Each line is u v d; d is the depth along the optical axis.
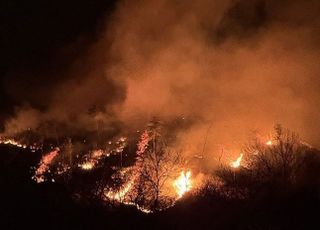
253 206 19.67
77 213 18.48
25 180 24.06
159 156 25.08
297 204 19.30
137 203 21.62
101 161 28.62
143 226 18.30
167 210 20.73
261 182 21.66
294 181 21.44
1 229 16.48
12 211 18.16
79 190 21.81
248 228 17.81
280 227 17.55
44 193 20.92
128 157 29.22
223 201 21.09
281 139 24.38
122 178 24.03
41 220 17.47
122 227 17.95
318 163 22.77
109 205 20.20
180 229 18.28
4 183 22.84
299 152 23.41
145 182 23.22
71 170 26.27
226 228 18.14
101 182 23.06
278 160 22.23
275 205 19.41
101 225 17.75
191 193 22.75
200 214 19.86
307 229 17.25
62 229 16.94
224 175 24.11
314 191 20.58
